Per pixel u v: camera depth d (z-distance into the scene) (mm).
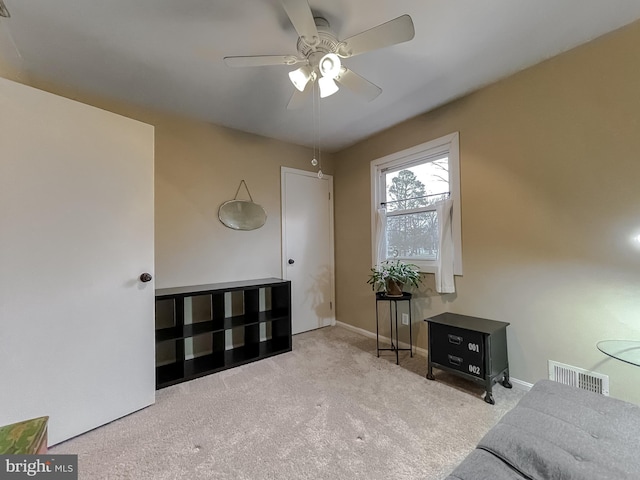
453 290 2535
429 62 2029
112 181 1826
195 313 2801
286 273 3490
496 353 2055
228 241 3074
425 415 1816
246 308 3039
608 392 1768
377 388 2170
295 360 2721
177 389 2195
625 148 1699
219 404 1979
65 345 1621
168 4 1510
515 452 917
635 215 1670
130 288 1906
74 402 1646
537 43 1843
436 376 2361
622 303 1719
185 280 2793
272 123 2994
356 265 3611
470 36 1779
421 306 2855
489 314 2326
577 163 1875
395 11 1586
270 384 2256
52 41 1777
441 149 2676
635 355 1432
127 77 2168
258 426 1730
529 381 2100
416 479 1326
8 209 1456
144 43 1811
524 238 2123
